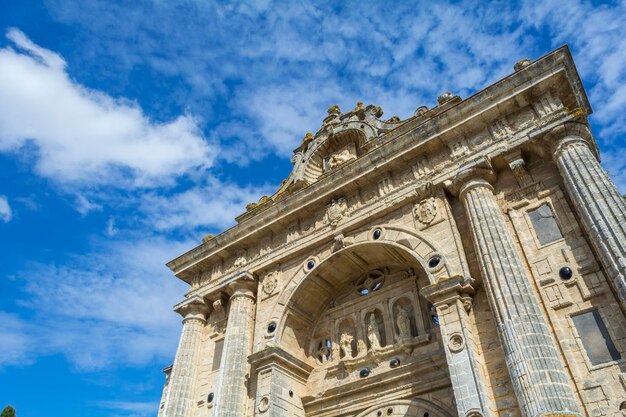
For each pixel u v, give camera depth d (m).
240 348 22.38
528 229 17.27
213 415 20.52
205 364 24.22
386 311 21.55
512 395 14.49
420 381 18.59
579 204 15.60
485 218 17.48
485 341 16.05
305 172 27.97
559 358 13.88
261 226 25.45
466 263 17.72
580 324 14.61
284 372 21.11
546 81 18.56
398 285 21.83
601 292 14.70
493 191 18.70
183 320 25.95
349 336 22.03
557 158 17.16
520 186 18.36
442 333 16.38
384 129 26.16
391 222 20.98
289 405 20.45
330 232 22.69
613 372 13.37
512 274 15.67
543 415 12.41
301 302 22.98
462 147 20.30
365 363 20.70
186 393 23.06
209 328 25.64
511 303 15.00
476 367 15.06
